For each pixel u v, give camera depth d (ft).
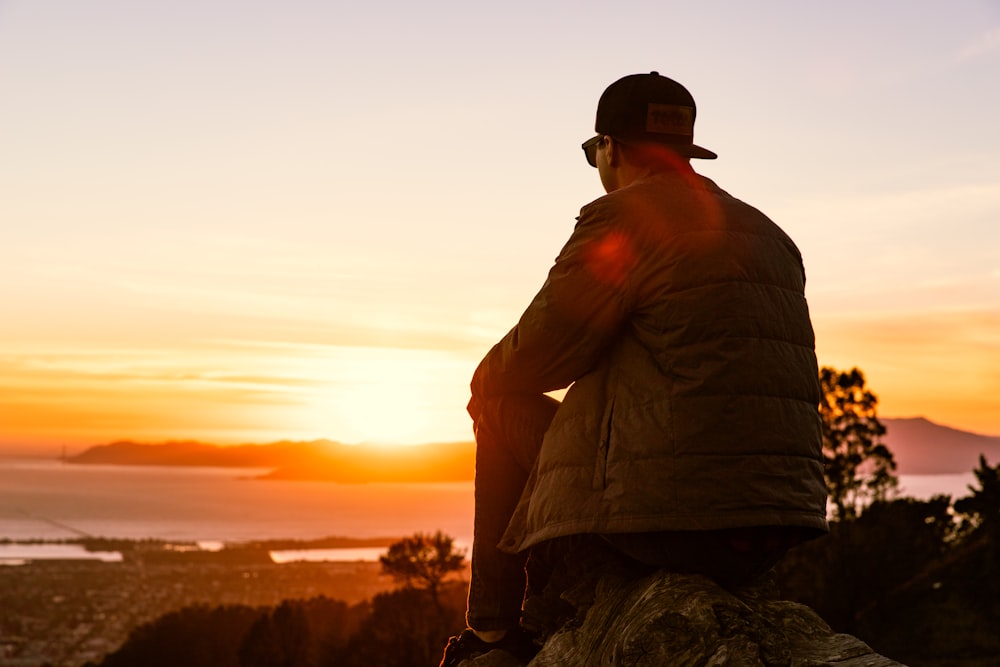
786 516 8.92
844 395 85.40
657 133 10.70
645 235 9.69
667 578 9.56
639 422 9.35
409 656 130.72
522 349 10.19
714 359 9.17
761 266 9.62
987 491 76.84
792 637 9.35
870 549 72.18
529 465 11.20
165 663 241.76
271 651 184.96
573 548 10.77
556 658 10.28
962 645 63.41
